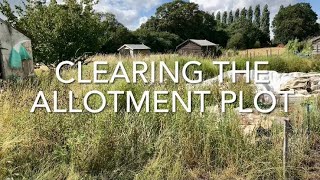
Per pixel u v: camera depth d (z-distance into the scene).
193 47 39.72
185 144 4.50
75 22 11.91
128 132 4.65
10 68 9.73
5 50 9.58
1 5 11.91
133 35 54.44
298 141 4.76
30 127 4.53
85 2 12.33
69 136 4.42
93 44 12.40
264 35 76.69
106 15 12.90
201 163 4.41
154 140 4.63
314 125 5.33
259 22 110.69
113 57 13.70
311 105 5.85
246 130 4.98
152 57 13.86
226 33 79.12
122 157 4.41
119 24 55.06
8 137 4.19
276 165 4.27
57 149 4.28
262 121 5.32
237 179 4.09
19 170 4.05
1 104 5.05
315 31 75.12
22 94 5.71
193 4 77.50
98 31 12.47
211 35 78.62
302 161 4.54
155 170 4.09
